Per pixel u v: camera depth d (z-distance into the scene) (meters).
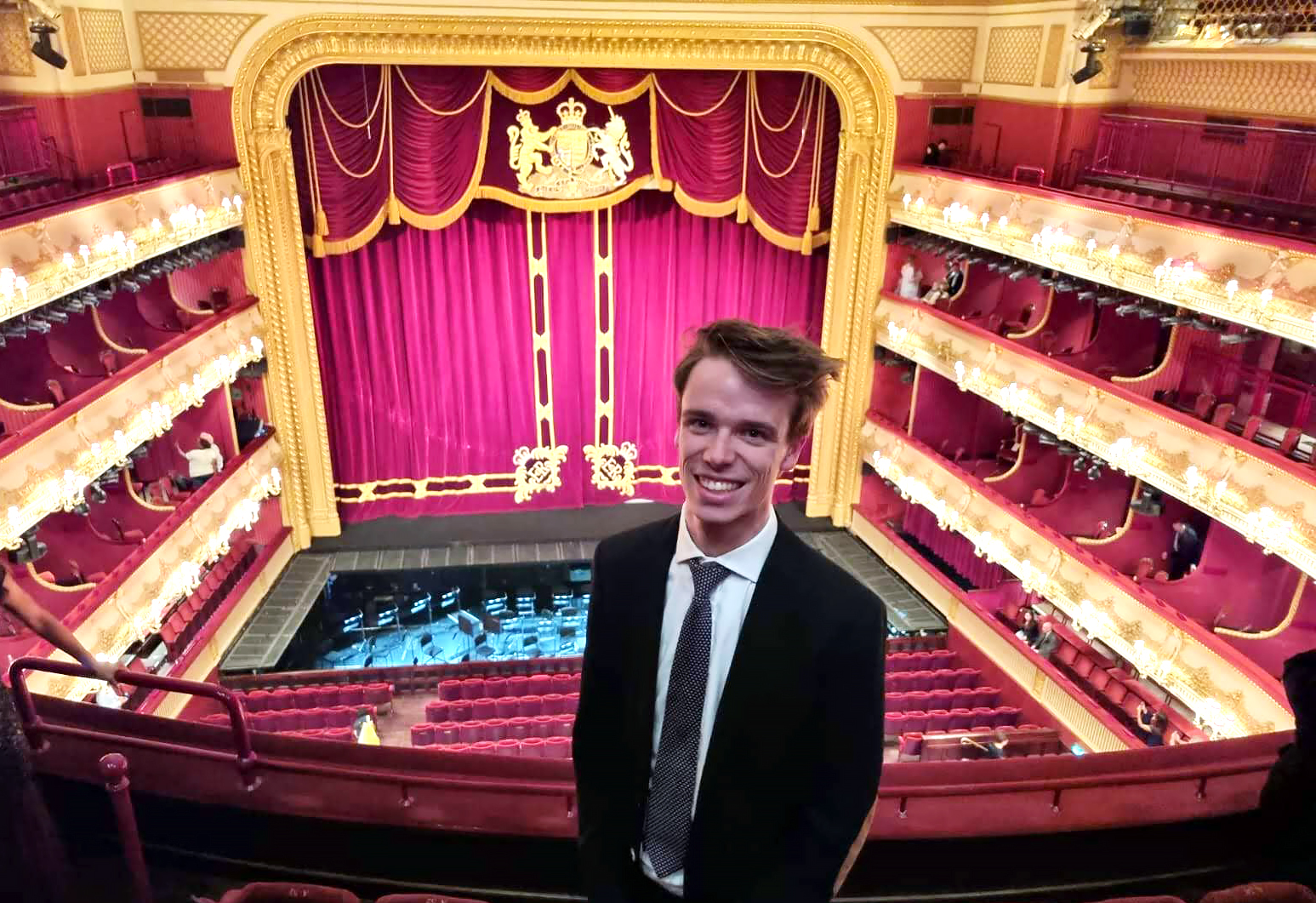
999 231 9.37
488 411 12.45
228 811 2.67
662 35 9.95
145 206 8.20
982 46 10.61
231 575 10.45
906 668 10.63
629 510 13.13
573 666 10.64
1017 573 9.54
